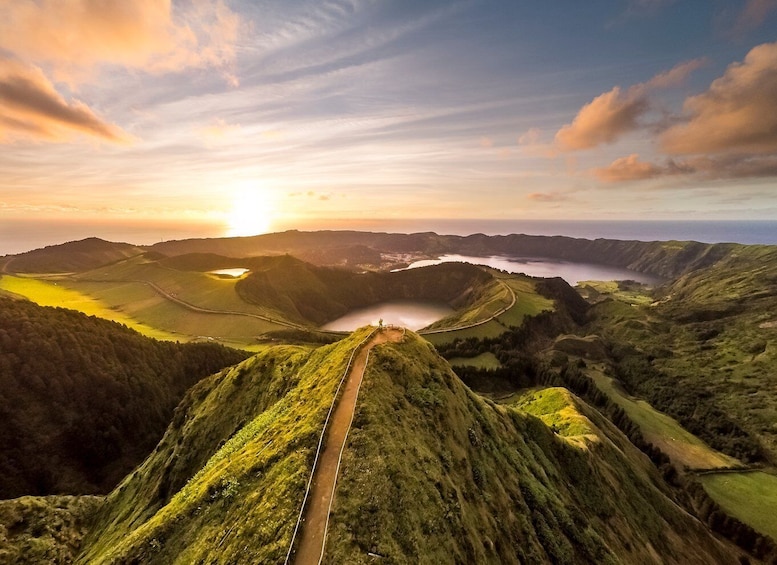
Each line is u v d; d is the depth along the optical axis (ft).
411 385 156.56
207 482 119.85
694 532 284.61
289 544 86.53
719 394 652.89
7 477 311.88
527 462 193.57
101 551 193.98
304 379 201.26
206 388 301.02
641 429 509.35
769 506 386.93
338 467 106.83
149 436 409.08
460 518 113.39
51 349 394.11
